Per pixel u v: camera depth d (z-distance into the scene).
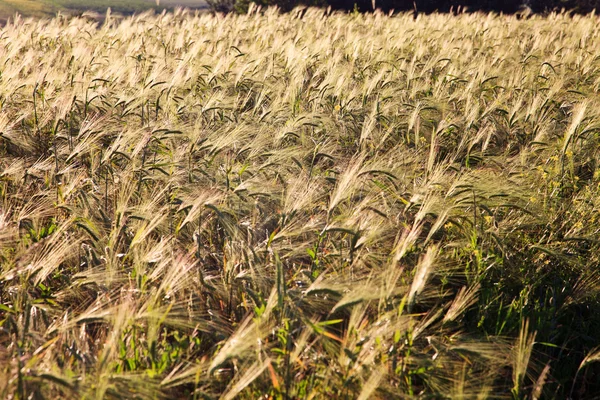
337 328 2.96
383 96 6.22
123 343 2.45
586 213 4.00
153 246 3.38
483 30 12.87
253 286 3.01
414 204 3.44
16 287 2.90
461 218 3.67
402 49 9.58
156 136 4.55
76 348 2.55
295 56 7.88
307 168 4.32
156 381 2.31
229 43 9.91
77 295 3.06
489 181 3.79
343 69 7.64
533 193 4.08
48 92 5.80
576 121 4.42
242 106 6.05
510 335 3.05
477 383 2.62
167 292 2.73
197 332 2.92
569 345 3.20
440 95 6.64
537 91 7.05
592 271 3.54
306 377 2.55
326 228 3.10
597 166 5.01
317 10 16.11
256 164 4.45
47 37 10.23
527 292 3.31
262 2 29.97
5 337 2.59
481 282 3.43
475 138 4.86
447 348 2.62
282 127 5.02
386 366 2.42
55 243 3.24
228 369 2.62
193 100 6.02
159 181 4.09
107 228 3.58
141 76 6.76
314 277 3.07
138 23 12.33
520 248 3.78
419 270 2.64
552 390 2.92
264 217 3.74
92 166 4.23
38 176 4.08
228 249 3.36
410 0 29.94
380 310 2.71
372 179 4.01
